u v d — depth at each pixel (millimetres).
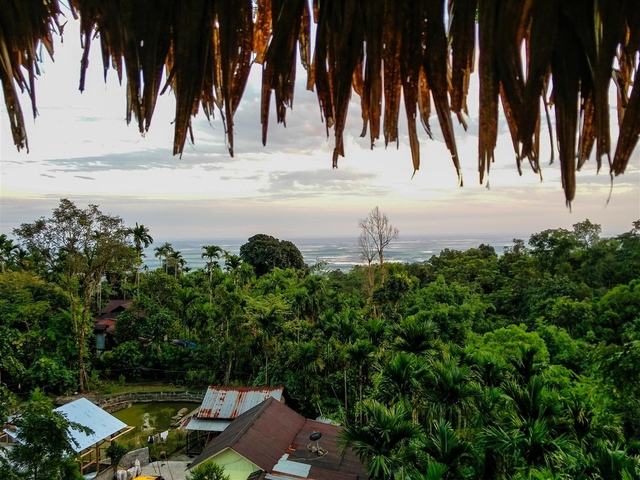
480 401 10250
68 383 25203
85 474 15344
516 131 1224
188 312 30250
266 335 23609
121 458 15844
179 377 27828
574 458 7152
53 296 28453
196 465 13578
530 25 1201
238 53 1372
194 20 1378
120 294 43156
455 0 1259
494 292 35062
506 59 1195
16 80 1561
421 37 1280
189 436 19688
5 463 7820
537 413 9164
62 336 26797
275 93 1374
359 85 1435
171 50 1518
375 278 33000
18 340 24203
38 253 26750
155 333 28391
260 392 20312
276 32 1364
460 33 1253
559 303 24359
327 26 1405
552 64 1217
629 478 5781
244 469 13266
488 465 8469
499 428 8805
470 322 22750
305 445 14570
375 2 1313
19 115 1573
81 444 14828
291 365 21938
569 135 1198
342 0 1370
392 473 8727
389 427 8914
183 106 1379
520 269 36219
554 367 15359
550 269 35438
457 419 10297
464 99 1264
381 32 1313
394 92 1313
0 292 26047
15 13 1540
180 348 28719
